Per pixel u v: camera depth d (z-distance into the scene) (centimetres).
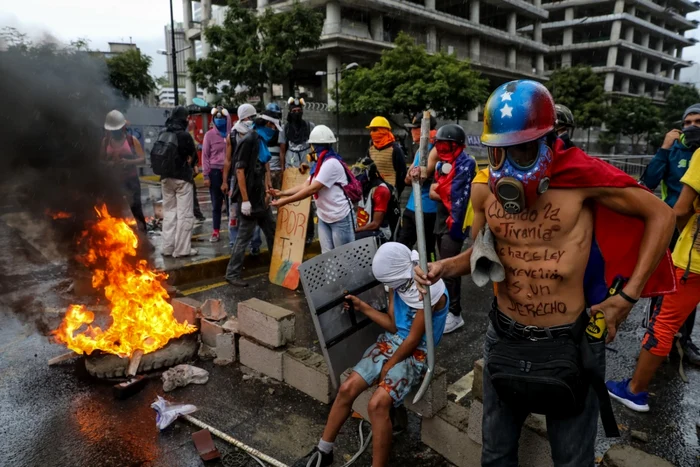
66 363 371
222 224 882
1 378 348
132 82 1549
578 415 176
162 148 592
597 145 4944
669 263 174
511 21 5119
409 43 2941
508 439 198
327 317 274
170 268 561
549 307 177
